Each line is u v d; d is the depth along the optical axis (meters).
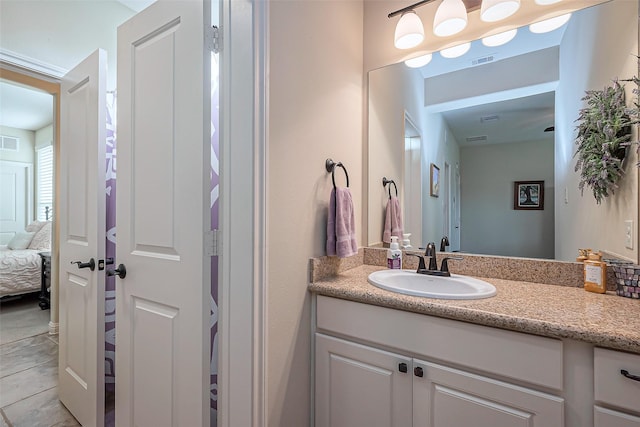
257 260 1.05
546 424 0.87
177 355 1.14
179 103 1.14
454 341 1.00
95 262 1.42
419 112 1.66
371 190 1.77
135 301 1.29
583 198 1.28
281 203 1.16
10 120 4.89
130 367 1.30
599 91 1.24
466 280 1.33
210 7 1.09
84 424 1.48
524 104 1.43
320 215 1.39
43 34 2.22
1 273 3.35
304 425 1.27
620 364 0.79
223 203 1.11
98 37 2.49
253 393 1.05
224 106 1.11
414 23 1.53
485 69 1.52
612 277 1.17
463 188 1.58
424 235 1.66
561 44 1.35
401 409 1.09
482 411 0.95
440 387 1.02
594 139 1.25
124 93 1.34
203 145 1.07
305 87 1.29
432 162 1.64
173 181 1.16
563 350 0.86
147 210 1.25
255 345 1.05
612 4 1.22
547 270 1.33
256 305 1.05
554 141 1.37
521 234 1.44
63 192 1.69
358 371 1.18
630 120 1.17
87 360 1.47
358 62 1.73
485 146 1.53
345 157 1.59
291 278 1.21
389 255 1.57
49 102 4.18
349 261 1.60
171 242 1.16
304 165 1.28
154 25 1.23
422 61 1.64
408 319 1.08
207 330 1.08
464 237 1.56
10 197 5.21
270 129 1.11
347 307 1.21
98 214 1.42
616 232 1.19
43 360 2.27
